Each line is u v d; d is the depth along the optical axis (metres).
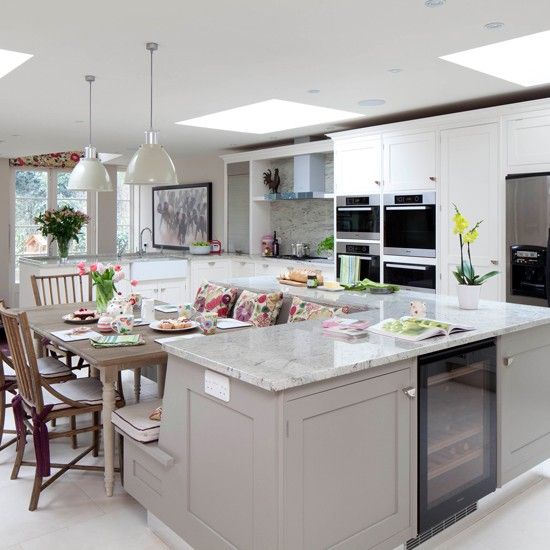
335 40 3.26
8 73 3.93
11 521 2.69
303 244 7.23
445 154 5.04
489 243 4.77
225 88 4.37
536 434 2.92
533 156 4.44
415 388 2.27
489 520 2.68
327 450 1.97
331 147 6.33
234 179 7.87
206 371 2.12
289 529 1.86
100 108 5.10
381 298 3.63
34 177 9.29
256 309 3.94
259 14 2.88
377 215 5.66
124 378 5.12
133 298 3.94
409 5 2.76
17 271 9.19
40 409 2.85
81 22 2.98
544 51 3.93
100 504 2.86
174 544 2.44
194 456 2.22
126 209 10.38
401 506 2.25
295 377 1.82
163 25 3.03
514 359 2.75
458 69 3.87
